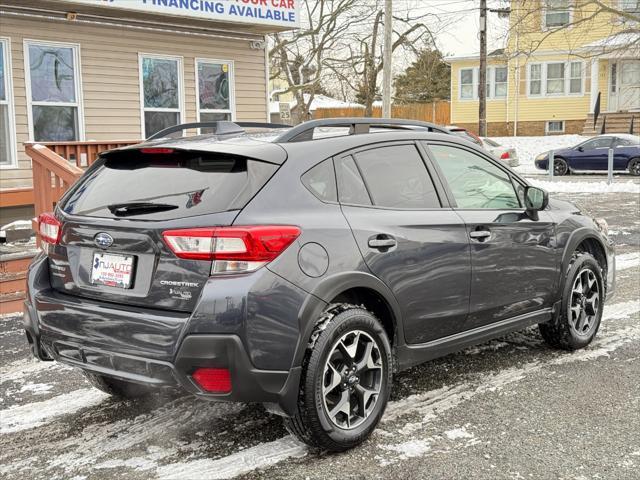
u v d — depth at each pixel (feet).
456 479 10.98
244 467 11.44
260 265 10.75
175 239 10.77
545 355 17.19
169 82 42.09
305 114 100.99
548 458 11.67
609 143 81.25
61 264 12.44
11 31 34.63
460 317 14.11
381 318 13.05
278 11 42.75
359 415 12.12
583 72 115.75
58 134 37.06
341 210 12.16
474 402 14.16
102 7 35.27
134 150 12.41
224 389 10.66
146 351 10.86
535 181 71.92
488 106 126.00
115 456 11.96
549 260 16.25
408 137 14.14
